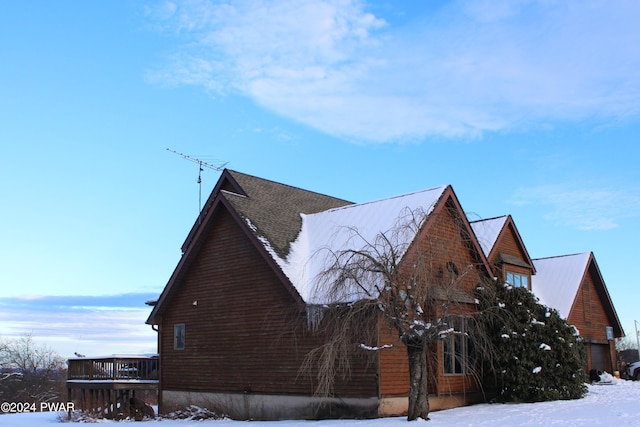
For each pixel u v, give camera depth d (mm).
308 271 19906
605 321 35344
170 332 24000
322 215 23031
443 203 19938
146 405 24328
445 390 19469
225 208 22578
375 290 15961
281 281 19844
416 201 20391
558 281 32938
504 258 25484
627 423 14516
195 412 22109
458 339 20359
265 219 22000
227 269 22250
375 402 17344
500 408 18547
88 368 25094
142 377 24969
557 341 21109
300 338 19438
